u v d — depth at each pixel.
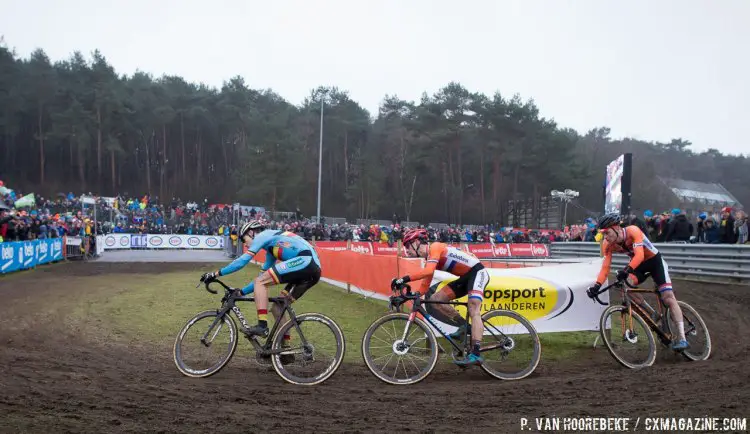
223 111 61.97
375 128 67.31
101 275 16.34
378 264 10.61
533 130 49.53
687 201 59.16
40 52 56.16
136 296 11.51
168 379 5.26
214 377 5.51
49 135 52.16
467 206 60.19
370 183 54.69
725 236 13.50
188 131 64.00
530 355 6.66
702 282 12.15
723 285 11.59
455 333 5.94
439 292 5.93
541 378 5.67
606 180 19.30
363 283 11.45
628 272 6.19
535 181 49.81
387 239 29.88
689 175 73.88
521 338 7.35
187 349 5.59
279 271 5.48
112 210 36.69
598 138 73.25
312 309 10.20
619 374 5.54
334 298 11.65
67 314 9.11
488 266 10.66
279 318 5.61
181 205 44.72
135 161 63.25
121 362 6.08
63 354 6.32
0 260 15.72
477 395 4.79
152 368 5.85
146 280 14.94
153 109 58.09
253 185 48.59
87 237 24.20
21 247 17.47
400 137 58.94
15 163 60.56
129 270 18.39
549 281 7.48
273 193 47.84
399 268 9.48
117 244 33.41
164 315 9.37
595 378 5.35
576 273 7.60
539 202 52.75
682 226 15.00
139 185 63.81
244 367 6.08
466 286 5.86
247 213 37.50
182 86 63.81
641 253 6.21
